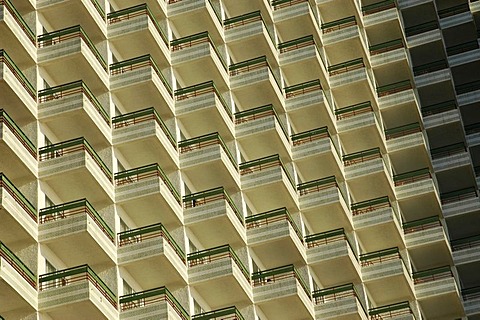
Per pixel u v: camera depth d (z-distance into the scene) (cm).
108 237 7181
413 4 11762
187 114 8438
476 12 11762
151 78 8038
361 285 8938
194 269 7669
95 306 6669
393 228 9388
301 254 8519
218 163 8212
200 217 7938
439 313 9675
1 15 7250
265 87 9181
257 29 9394
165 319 7006
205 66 8800
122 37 8281
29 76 7500
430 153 10900
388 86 10844
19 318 6581
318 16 10675
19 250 6800
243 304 7969
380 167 9600
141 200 7581
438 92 11319
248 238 8306
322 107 9531
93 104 7656
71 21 8038
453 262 10019
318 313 8369
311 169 9350
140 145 7869
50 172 7144
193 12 8956
